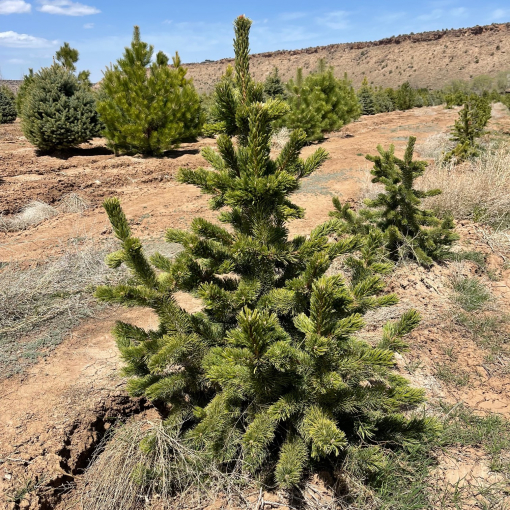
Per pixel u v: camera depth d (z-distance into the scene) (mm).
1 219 6996
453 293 4629
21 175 10148
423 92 42469
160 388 2459
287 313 2531
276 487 2506
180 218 7223
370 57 121312
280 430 2637
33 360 3449
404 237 5164
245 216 2592
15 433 2709
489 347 3770
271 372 2240
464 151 9742
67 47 21062
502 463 2631
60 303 4312
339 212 5434
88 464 2750
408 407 3035
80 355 3539
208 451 2492
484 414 3020
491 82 73062
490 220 6516
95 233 6512
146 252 5625
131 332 2633
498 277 5082
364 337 3775
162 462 2414
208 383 2650
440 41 116500
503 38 108188
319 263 2168
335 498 2396
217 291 2252
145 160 12609
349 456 2438
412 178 4977
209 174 2408
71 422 2834
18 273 4902
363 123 21641
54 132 12234
